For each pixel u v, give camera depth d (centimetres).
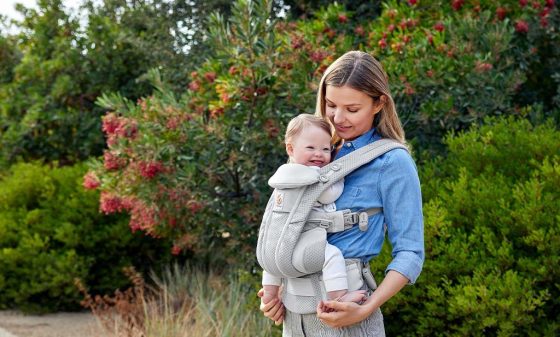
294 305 228
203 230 528
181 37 739
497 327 340
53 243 645
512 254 357
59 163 813
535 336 338
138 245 649
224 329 452
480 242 368
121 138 499
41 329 581
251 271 518
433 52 506
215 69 507
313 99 473
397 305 362
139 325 512
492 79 502
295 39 487
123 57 800
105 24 796
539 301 329
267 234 227
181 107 504
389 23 555
